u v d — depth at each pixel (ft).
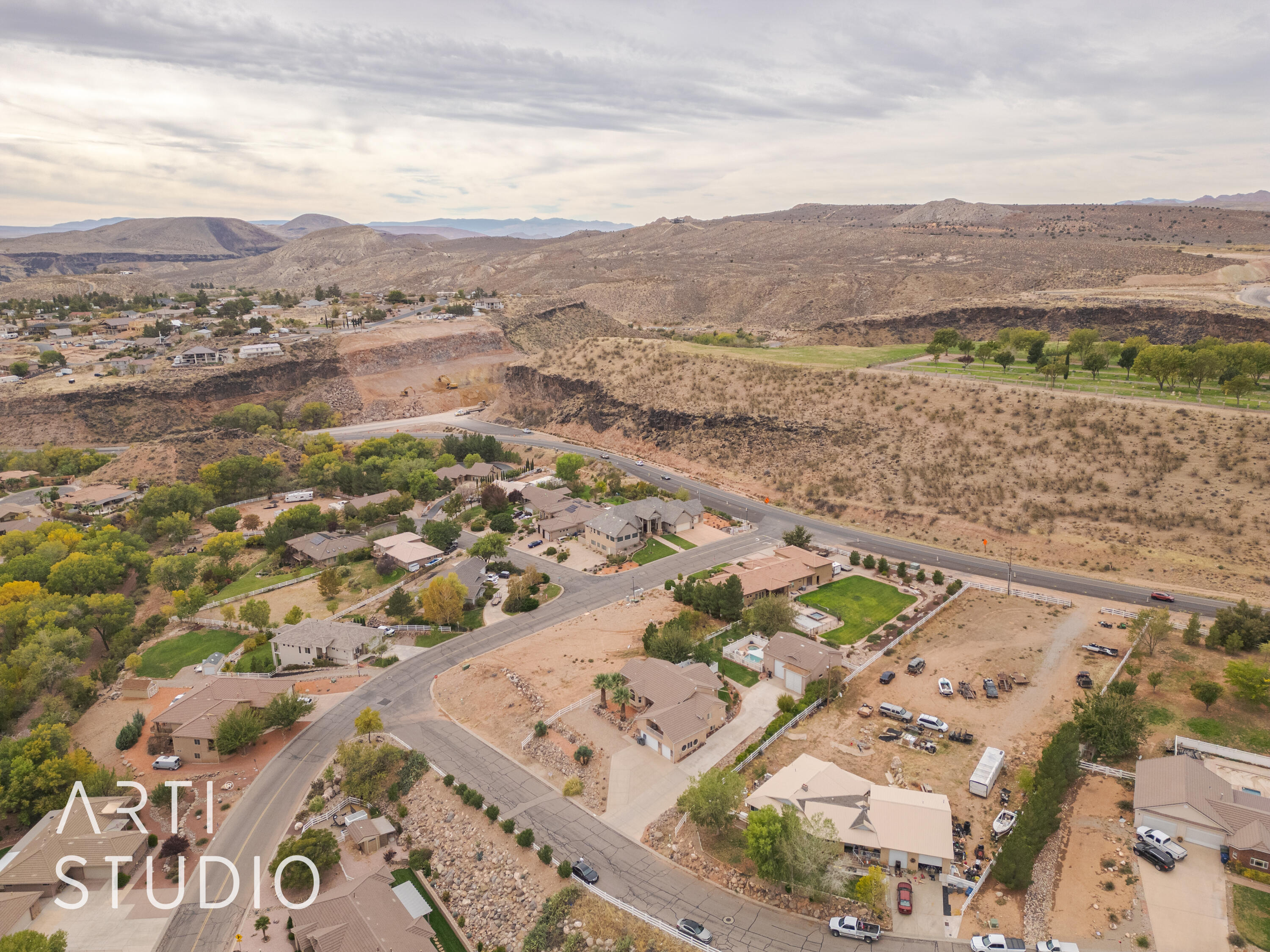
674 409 623.77
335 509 529.04
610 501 520.83
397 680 312.29
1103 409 464.24
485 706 288.30
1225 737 243.19
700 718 258.16
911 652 313.12
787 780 227.81
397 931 189.47
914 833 202.49
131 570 435.94
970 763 241.96
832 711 273.54
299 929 190.29
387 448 652.48
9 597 364.79
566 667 308.40
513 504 524.52
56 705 290.15
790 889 195.11
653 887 201.26
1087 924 180.75
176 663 339.77
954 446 482.69
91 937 198.49
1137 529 390.21
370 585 404.36
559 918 193.67
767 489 520.83
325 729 283.38
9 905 202.49
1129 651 302.25
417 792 245.65
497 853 217.15
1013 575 383.24
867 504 469.98
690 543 442.91
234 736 263.90
